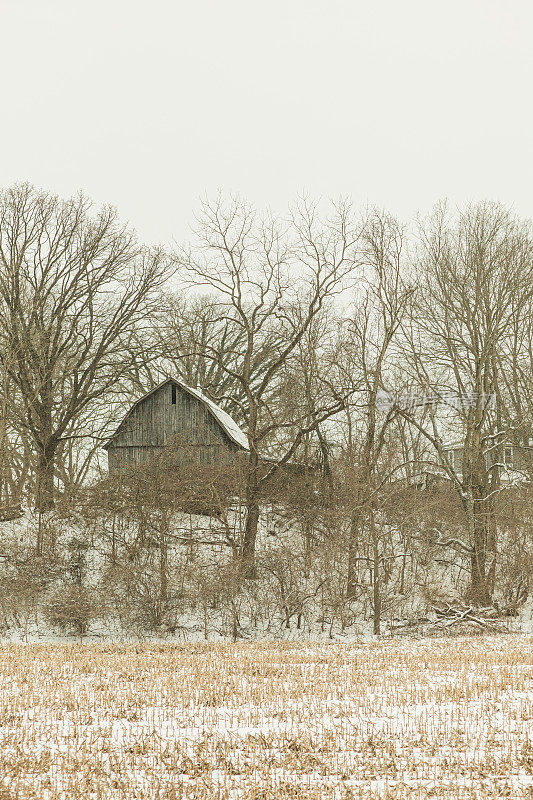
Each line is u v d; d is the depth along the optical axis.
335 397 42.25
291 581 40.22
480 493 42.19
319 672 27.95
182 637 38.06
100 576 39.41
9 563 39.81
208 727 19.80
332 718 20.78
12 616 38.00
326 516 43.00
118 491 41.47
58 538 40.94
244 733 19.27
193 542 41.38
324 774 16.50
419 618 40.34
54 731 19.36
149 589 38.38
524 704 21.97
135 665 29.06
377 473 45.50
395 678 26.66
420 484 45.03
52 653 31.91
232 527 43.25
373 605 40.97
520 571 41.78
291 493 44.50
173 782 15.85
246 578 40.22
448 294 43.50
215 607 39.34
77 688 24.47
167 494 40.94
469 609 40.19
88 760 17.05
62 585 39.16
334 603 39.19
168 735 19.06
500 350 45.44
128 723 20.17
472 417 42.47
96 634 37.94
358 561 44.09
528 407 46.22
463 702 22.73
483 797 15.21
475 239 43.41
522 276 42.34
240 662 30.08
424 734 19.09
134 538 41.16
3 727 19.56
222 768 16.77
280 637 38.50
